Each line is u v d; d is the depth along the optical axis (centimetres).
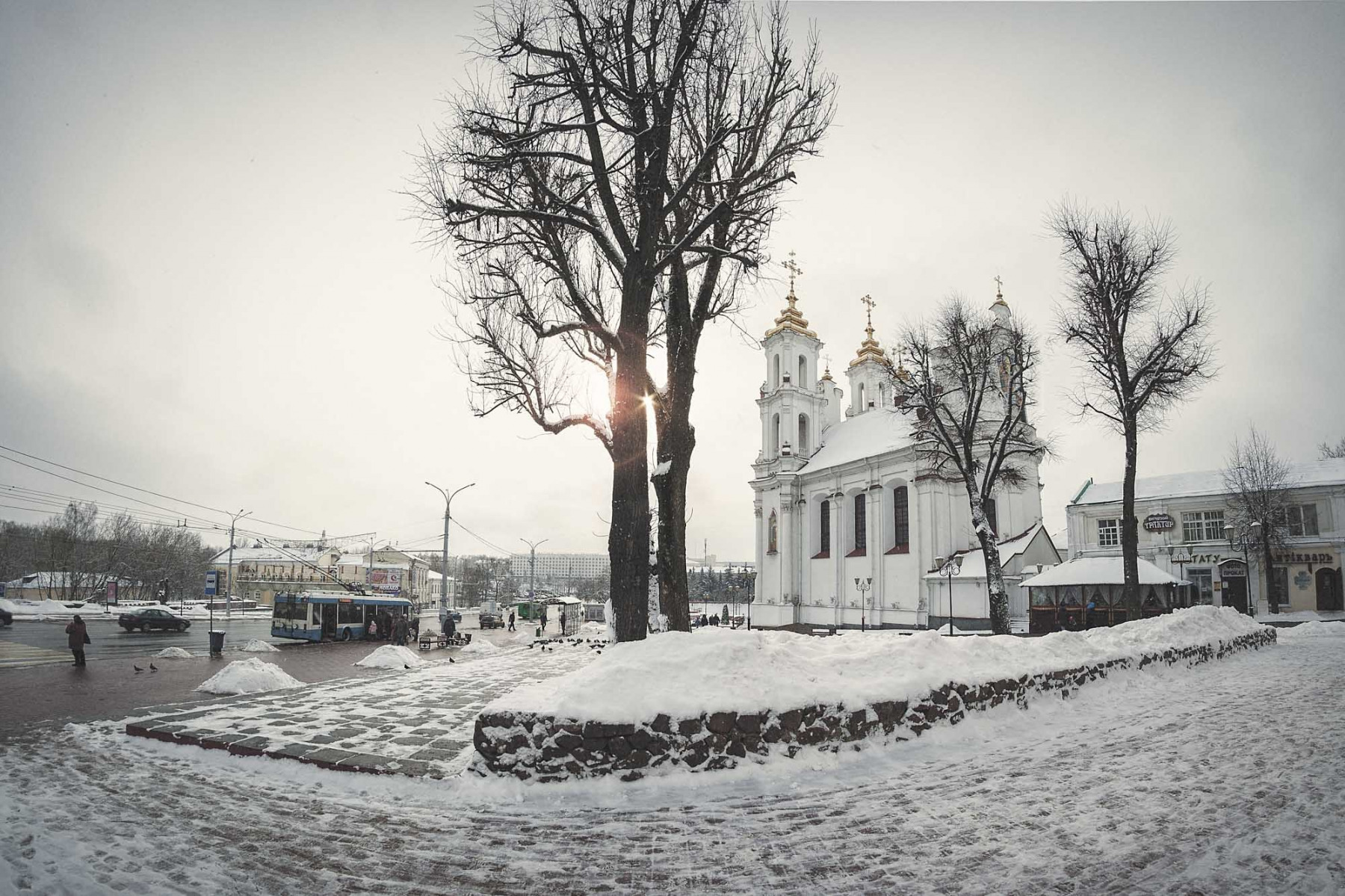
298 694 1363
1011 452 2966
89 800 681
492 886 489
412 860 533
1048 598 3403
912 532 4588
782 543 5831
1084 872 495
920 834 575
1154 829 579
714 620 6116
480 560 15362
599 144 1071
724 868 512
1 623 4106
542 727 711
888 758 807
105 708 1245
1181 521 4441
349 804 670
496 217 1202
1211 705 1188
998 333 3183
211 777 768
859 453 5319
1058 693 1157
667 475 1159
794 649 909
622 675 766
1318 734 942
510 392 1468
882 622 4775
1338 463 4150
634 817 622
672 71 1042
